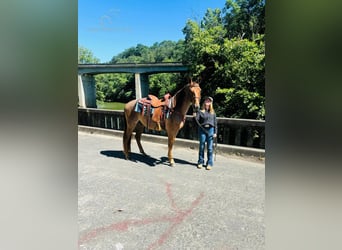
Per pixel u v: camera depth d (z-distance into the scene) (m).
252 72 11.50
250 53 11.80
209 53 13.53
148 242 2.33
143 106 4.71
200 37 14.62
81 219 2.73
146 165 4.67
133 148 5.98
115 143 6.52
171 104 4.48
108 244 2.29
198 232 2.50
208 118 4.36
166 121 4.53
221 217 2.79
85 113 8.17
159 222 2.68
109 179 3.94
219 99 13.34
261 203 3.12
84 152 5.61
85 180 3.90
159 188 3.60
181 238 2.39
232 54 12.55
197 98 4.20
